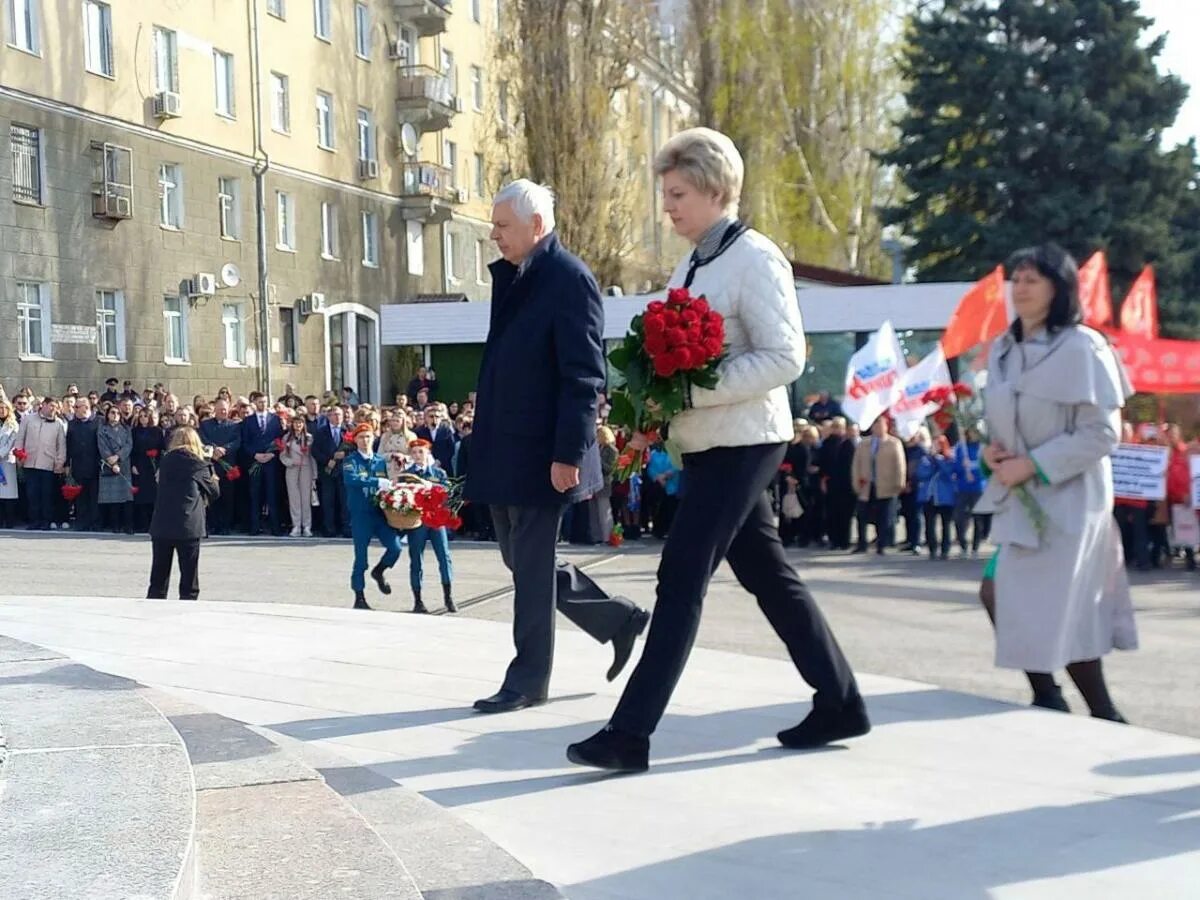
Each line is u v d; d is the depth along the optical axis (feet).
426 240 129.59
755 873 10.27
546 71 108.78
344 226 115.14
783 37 121.70
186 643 21.29
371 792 12.07
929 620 34.35
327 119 113.60
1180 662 28.19
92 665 19.40
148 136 90.53
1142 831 11.25
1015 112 103.09
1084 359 15.20
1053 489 15.64
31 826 7.92
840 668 13.80
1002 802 12.09
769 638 30.71
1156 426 48.83
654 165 13.16
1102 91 105.40
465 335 81.25
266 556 51.83
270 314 103.96
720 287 12.71
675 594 12.78
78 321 84.33
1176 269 103.45
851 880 10.11
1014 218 105.09
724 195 13.01
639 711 12.82
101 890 6.88
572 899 9.75
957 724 15.15
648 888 9.98
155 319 91.25
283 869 8.91
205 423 62.95
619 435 13.32
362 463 36.01
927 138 106.93
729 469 12.66
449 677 18.28
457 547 56.18
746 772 13.12
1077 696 23.99
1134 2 104.88
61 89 82.84
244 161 101.09
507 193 15.34
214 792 10.82
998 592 16.11
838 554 54.95
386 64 122.21
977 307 37.83
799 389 72.02
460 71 138.82
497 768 13.41
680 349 11.98
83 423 63.93
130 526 63.31
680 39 120.78
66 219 83.35
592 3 109.40
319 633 22.21
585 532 55.31
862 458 54.90
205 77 96.68
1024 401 15.56
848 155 126.72
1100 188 101.91
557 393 15.48
